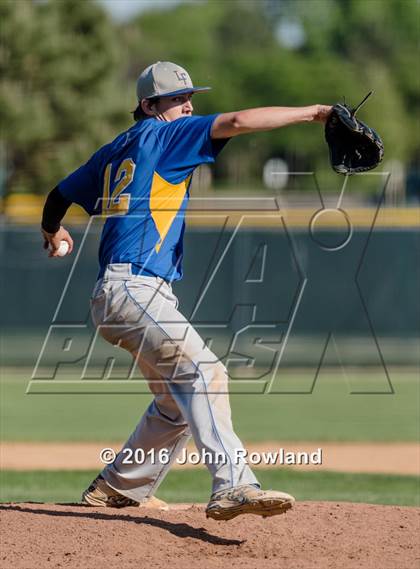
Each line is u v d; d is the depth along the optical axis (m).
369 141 15.23
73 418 41.41
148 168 15.80
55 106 72.38
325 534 16.25
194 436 15.34
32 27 71.19
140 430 17.70
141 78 16.58
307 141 111.69
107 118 73.75
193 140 15.43
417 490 25.89
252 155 118.69
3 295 55.47
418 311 55.56
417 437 36.41
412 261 55.53
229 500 14.85
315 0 153.88
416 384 51.69
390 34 150.25
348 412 43.19
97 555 14.85
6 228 55.84
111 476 17.94
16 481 26.89
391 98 117.56
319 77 122.75
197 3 171.62
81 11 73.06
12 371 54.97
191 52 153.75
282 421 40.44
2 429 38.16
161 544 15.55
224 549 15.48
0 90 70.00
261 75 125.50
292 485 26.69
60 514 17.05
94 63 73.00
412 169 117.94
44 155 72.38
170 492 25.34
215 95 125.94
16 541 15.39
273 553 15.30
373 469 30.19
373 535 16.23
